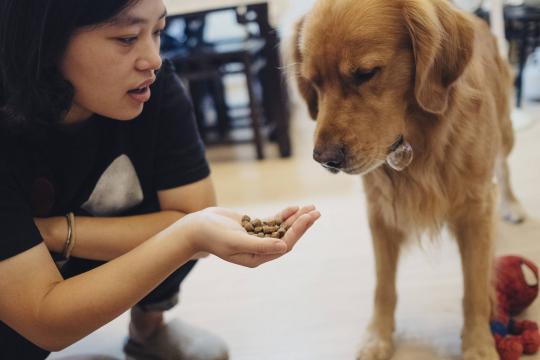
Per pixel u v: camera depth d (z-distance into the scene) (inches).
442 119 46.1
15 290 35.3
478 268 49.8
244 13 102.7
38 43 33.3
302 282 64.4
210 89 132.3
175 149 45.6
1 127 38.4
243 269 69.2
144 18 34.6
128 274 35.8
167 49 117.3
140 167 45.5
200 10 102.3
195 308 62.5
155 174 46.6
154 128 44.5
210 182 48.0
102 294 35.4
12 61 33.8
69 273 46.1
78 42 34.3
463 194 48.6
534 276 56.0
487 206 49.8
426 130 47.1
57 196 42.8
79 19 33.4
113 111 38.0
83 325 35.5
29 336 36.3
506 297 53.6
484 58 53.8
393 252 53.4
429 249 62.6
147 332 54.1
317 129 46.7
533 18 101.7
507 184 69.0
